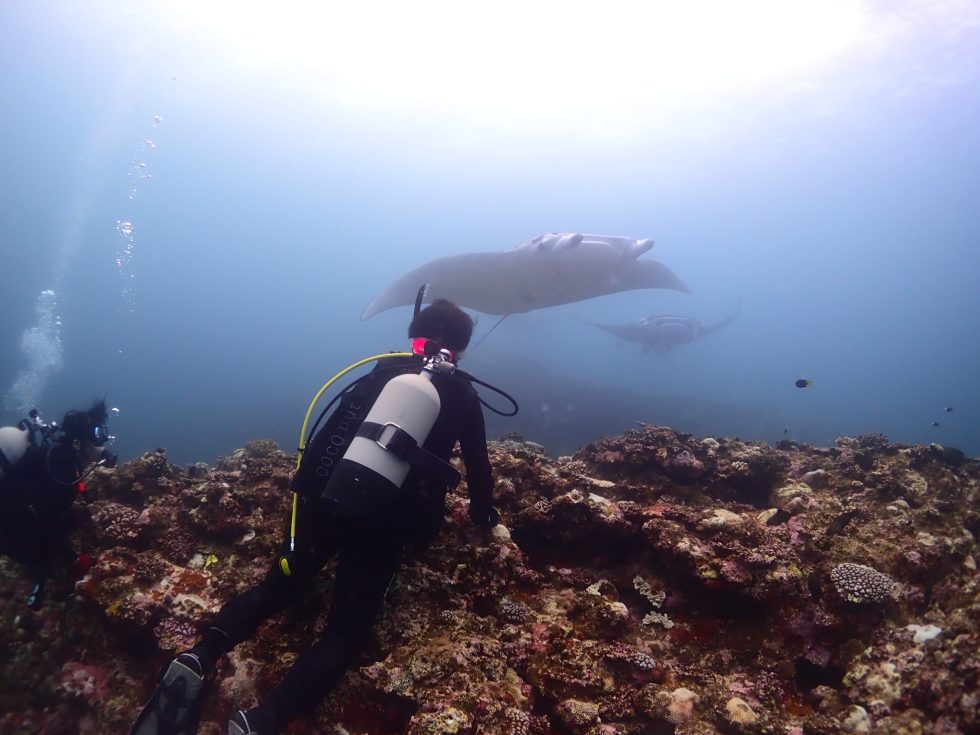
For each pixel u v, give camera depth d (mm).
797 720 1784
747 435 16438
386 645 1979
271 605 1799
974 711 1372
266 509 2756
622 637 2170
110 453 2682
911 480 2961
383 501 1650
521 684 1851
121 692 2168
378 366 2012
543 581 2484
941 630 1795
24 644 2311
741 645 2102
